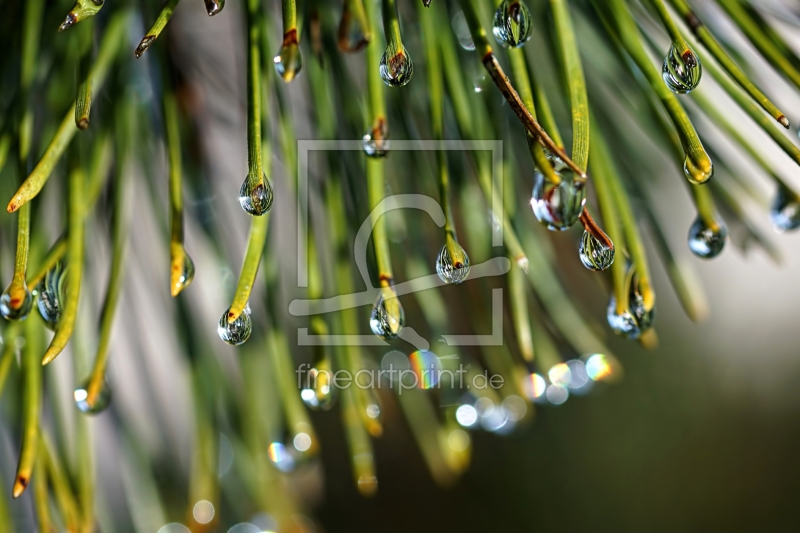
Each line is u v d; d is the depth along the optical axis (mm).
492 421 199
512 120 182
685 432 369
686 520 356
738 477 365
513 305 173
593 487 355
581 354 194
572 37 151
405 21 184
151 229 199
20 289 148
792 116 192
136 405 208
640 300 162
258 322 194
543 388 191
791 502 359
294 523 190
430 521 340
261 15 159
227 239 198
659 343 376
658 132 183
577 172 142
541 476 355
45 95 175
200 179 188
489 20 172
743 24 159
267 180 153
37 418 161
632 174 190
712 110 168
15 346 166
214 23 210
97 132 174
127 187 174
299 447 175
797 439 371
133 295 203
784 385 382
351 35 148
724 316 391
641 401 369
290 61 145
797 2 180
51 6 174
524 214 189
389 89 181
